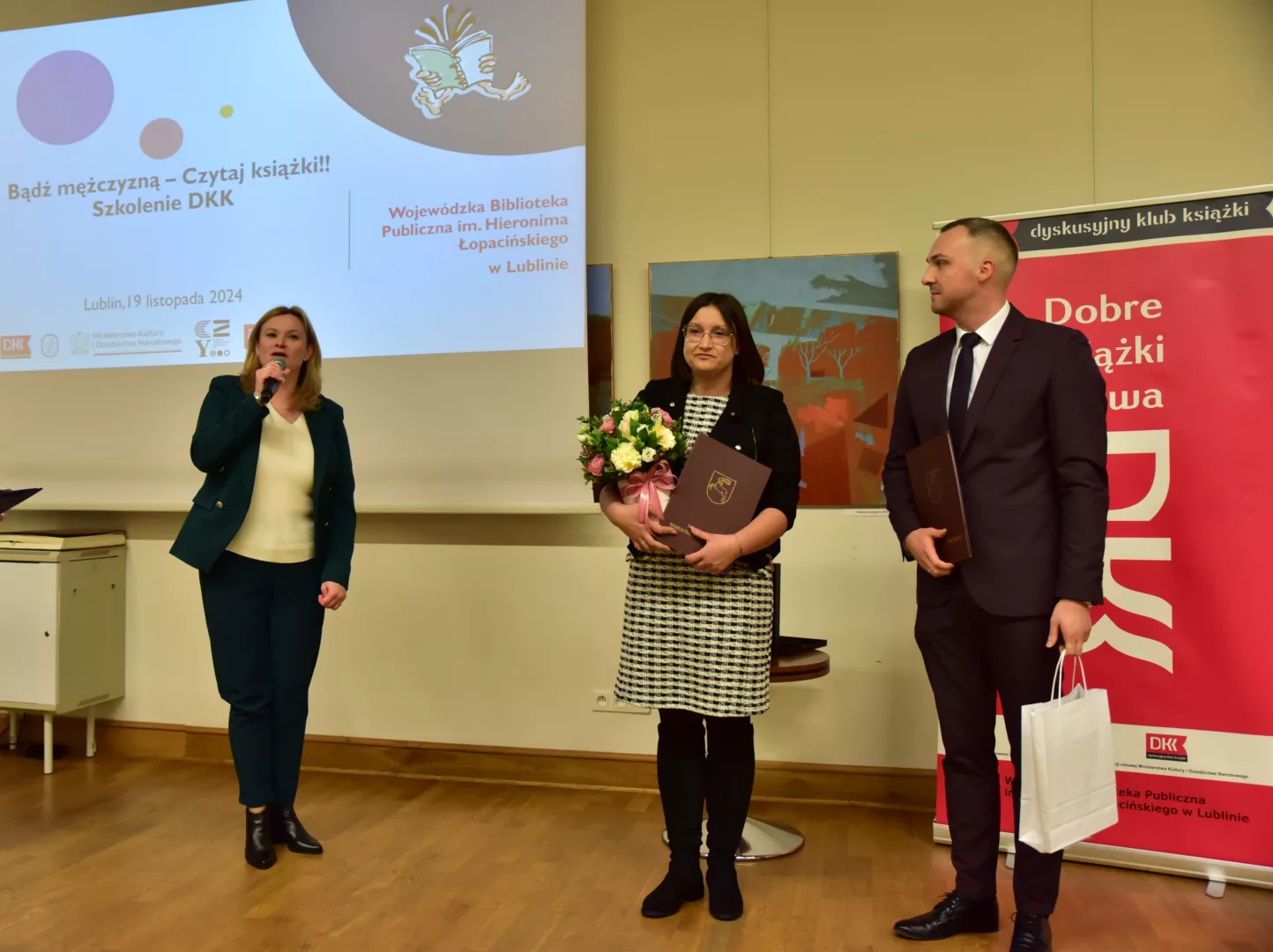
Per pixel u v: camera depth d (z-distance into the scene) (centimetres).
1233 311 238
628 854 251
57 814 283
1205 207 242
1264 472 234
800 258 308
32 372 359
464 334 320
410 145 326
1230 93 279
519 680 325
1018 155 295
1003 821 254
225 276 342
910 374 210
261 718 246
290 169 337
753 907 216
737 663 201
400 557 334
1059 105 292
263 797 244
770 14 314
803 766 304
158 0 352
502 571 327
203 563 234
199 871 237
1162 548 242
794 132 312
